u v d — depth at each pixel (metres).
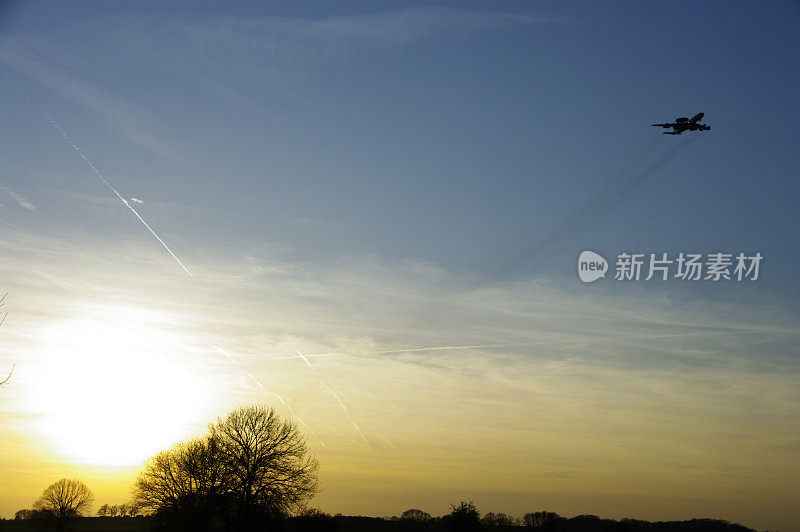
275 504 68.31
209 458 70.25
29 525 130.62
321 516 78.38
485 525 98.56
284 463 71.00
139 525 142.50
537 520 101.81
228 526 68.44
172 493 70.31
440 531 99.00
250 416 72.12
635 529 97.62
